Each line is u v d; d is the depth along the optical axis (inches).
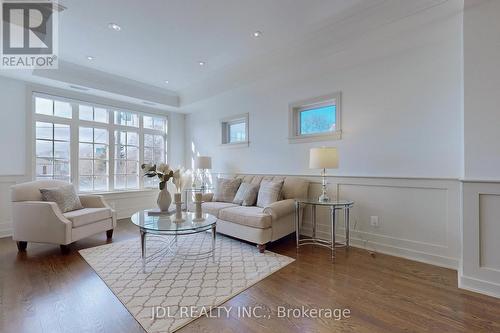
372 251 113.0
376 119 114.2
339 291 77.3
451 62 95.2
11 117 140.0
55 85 150.2
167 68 152.6
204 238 133.0
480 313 65.4
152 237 135.0
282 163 152.3
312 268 94.3
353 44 101.3
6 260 102.7
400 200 106.9
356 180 119.6
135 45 123.0
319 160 109.3
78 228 114.9
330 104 133.6
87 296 74.6
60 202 120.5
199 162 183.5
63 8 92.9
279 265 97.0
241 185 150.3
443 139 97.0
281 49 127.1
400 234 106.8
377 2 89.7
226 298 73.4
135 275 88.7
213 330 59.6
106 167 182.7
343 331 58.9
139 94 179.9
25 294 75.7
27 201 115.0
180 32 110.9
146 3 90.4
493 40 74.7
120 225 163.9
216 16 98.8
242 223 115.9
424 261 100.2
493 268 74.3
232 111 185.2
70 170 164.2
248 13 97.0
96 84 157.1
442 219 96.7
